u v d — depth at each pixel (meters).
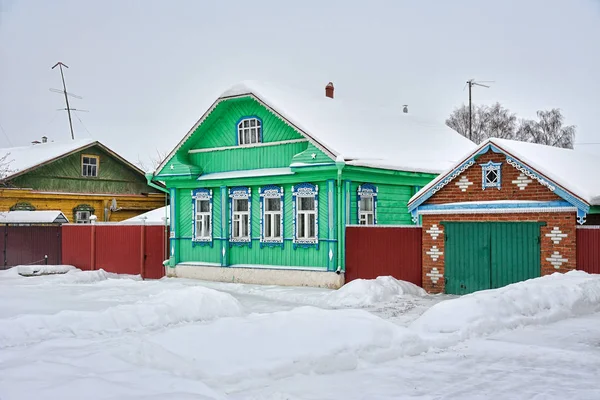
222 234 24.95
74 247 29.92
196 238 26.02
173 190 26.72
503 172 17.67
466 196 18.44
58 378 8.28
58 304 17.16
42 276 26.50
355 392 8.43
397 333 10.85
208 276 25.22
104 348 10.73
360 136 24.06
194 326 11.15
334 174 21.62
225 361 9.57
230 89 24.30
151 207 43.44
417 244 19.72
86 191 39.94
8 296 18.52
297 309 11.70
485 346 11.02
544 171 16.59
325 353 9.77
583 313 13.77
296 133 23.14
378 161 22.30
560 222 16.52
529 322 12.65
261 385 8.87
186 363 9.43
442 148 28.30
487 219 17.92
